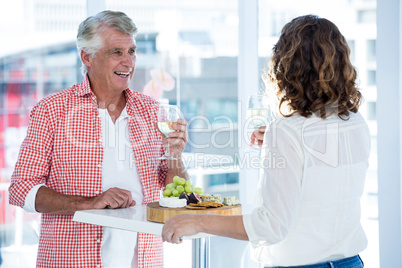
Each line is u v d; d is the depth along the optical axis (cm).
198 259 184
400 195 279
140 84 319
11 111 291
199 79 332
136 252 210
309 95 142
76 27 299
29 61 293
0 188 291
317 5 310
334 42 143
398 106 277
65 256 200
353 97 147
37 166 201
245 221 140
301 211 142
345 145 146
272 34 334
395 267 283
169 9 322
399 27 274
